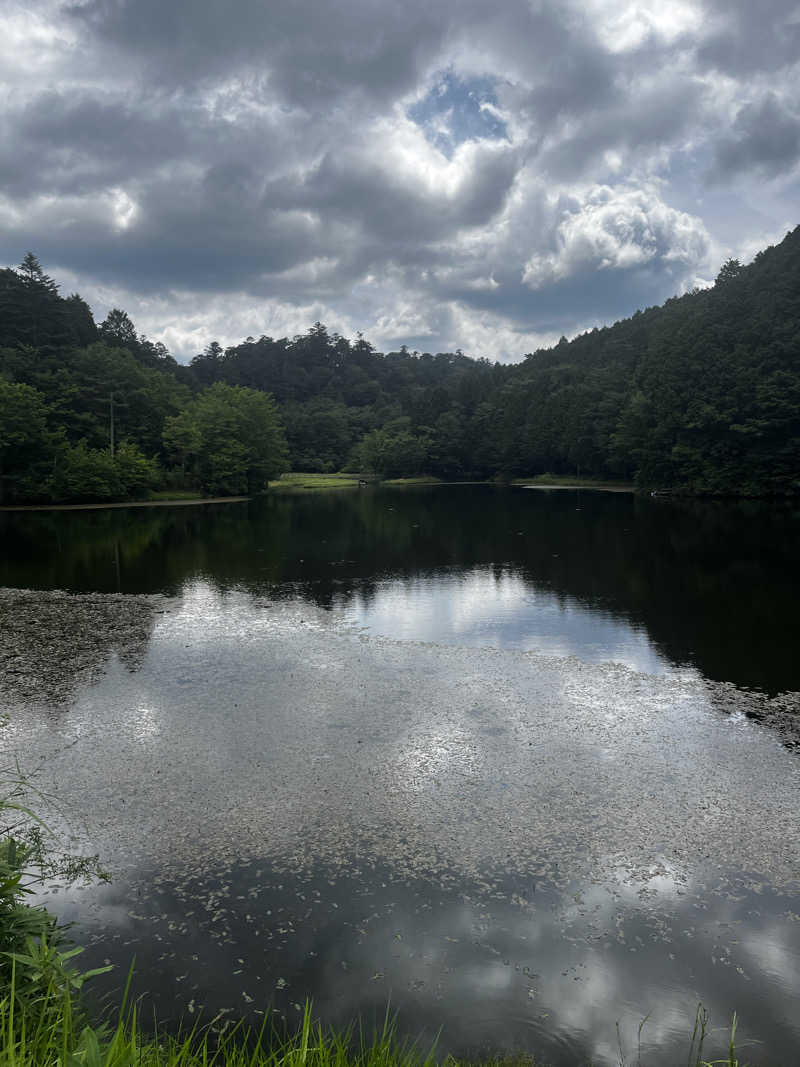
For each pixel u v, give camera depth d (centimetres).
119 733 1158
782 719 1209
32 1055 254
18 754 1080
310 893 746
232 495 8119
